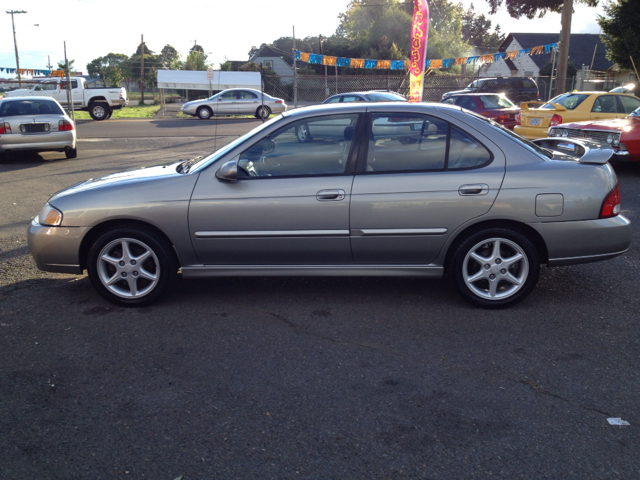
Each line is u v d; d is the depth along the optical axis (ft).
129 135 65.05
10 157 46.47
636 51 84.89
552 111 41.65
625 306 14.38
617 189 13.92
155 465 8.42
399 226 13.65
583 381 10.69
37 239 14.42
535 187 13.38
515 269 14.14
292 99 117.39
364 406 9.92
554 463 8.33
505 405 9.89
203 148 51.70
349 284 16.35
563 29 66.54
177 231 14.03
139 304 14.65
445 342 12.44
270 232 13.88
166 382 10.84
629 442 8.81
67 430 9.33
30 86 100.12
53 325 13.57
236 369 11.33
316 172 13.85
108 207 14.05
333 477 8.09
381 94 60.54
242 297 15.43
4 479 8.13
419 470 8.21
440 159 13.71
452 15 190.29
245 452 8.70
